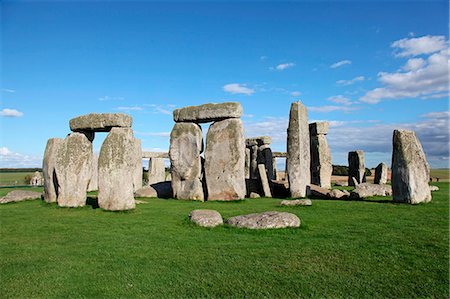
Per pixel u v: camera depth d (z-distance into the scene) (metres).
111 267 6.77
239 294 5.51
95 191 22.19
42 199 17.41
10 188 26.67
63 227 10.35
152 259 7.14
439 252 7.18
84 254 7.61
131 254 7.50
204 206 14.36
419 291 5.52
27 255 7.66
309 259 6.89
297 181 17.52
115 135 13.32
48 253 7.77
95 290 5.79
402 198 13.82
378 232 8.88
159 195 19.09
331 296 5.39
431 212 11.55
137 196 19.00
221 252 7.39
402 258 6.87
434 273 6.14
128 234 9.24
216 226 9.69
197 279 6.08
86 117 14.00
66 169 14.22
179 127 18.48
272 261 6.81
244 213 12.11
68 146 14.42
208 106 17.77
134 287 5.85
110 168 13.09
